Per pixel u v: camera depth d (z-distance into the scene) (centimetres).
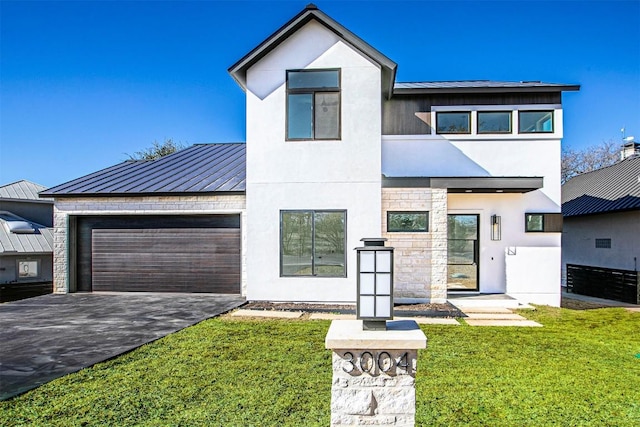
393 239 1137
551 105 1234
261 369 572
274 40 1113
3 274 1784
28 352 633
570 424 421
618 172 1962
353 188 1112
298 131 1130
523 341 748
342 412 347
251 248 1130
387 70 1117
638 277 1327
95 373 544
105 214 1265
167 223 1259
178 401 462
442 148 1249
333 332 354
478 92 1229
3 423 402
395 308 1052
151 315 932
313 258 1115
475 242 1284
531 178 1130
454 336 778
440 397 488
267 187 1133
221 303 1086
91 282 1284
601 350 696
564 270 1877
